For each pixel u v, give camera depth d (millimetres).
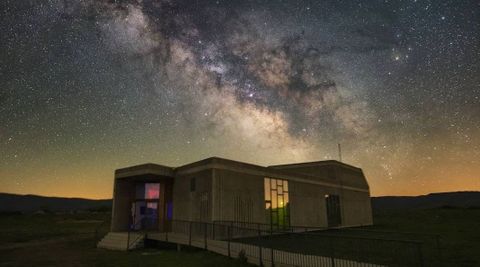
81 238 28922
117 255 18031
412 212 75312
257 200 24766
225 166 22594
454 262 14180
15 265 15656
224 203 21828
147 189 26938
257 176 25328
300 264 11281
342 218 36500
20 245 24000
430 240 23266
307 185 31547
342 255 13273
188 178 24203
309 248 14875
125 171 25766
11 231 36531
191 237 19531
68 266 15125
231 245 15539
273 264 11914
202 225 21594
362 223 41562
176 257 15953
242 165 24094
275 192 27000
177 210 24734
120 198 26547
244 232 22609
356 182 42688
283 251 13430
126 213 26672
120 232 24234
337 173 38250
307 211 30562
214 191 21312
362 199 43250
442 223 42938
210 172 21844
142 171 24250
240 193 23312
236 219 22453
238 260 13484
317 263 11258
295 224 28453
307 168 39562
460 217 55562
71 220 58938
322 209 33156
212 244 16375
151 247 20547
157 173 24484
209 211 21250
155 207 26312
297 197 29594
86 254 18844
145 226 26156
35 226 44938
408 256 12312
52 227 43062
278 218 26594
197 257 15375
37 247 22703
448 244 20719
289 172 29312
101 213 86625
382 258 12430
